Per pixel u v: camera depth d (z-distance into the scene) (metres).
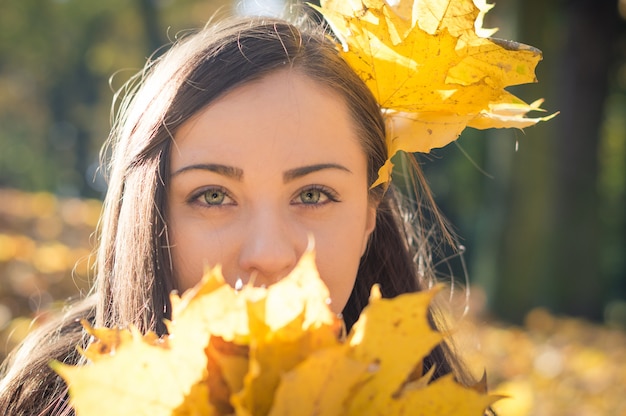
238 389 0.92
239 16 1.75
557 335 7.65
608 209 19.23
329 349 0.88
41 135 24.55
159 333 1.51
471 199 15.98
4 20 22.16
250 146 1.43
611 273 18.97
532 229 10.53
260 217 1.42
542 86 10.36
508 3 10.53
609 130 18.81
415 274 2.00
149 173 1.51
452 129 1.61
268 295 0.93
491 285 10.62
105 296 1.71
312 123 1.47
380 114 1.62
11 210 9.08
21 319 3.57
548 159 10.54
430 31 1.50
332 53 1.58
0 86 23.39
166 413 0.93
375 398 0.98
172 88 1.50
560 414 4.29
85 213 10.34
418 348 0.98
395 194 2.01
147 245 1.51
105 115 23.80
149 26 20.55
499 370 5.09
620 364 5.51
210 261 1.43
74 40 22.55
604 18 12.23
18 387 1.69
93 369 0.91
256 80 1.46
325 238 1.48
